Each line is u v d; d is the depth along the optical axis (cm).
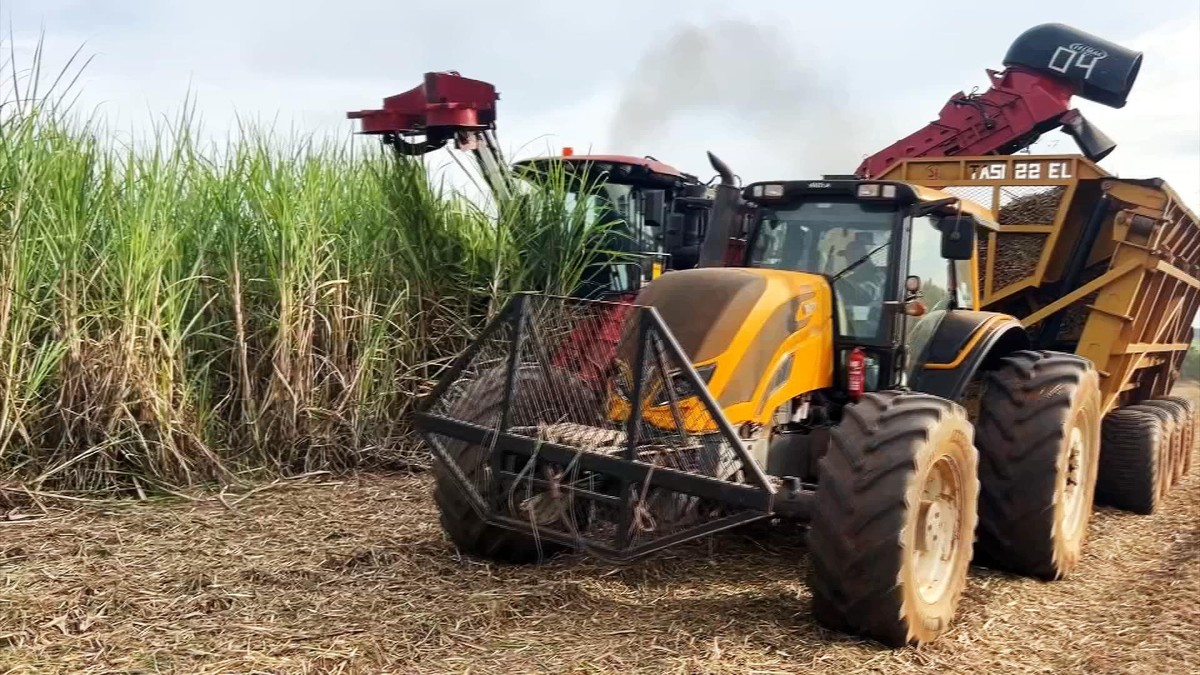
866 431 383
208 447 616
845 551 369
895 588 367
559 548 483
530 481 418
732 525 385
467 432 436
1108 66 746
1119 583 497
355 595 411
